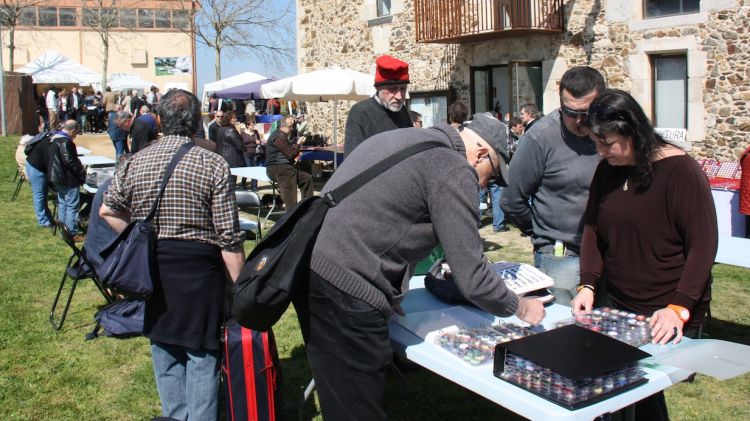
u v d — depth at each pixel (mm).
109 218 2725
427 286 2771
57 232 7688
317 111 15883
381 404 2041
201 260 2582
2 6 25797
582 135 2658
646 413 2262
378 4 13414
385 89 3732
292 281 1942
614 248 2334
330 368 2021
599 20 9617
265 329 2082
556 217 2869
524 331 2201
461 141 2047
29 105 18797
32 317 4684
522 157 2912
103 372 3770
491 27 10781
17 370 3775
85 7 27781
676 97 9078
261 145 13641
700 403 3268
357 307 1963
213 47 22094
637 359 1745
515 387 1818
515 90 10398
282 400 3203
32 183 7891
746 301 4871
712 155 8594
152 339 2600
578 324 2158
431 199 1938
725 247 3676
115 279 2461
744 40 8125
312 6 15156
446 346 2119
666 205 2182
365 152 2045
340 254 1959
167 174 2553
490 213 8977
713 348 1946
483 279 1947
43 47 36938
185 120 2699
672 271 2232
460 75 11766
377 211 1953
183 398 2713
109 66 37812
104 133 21984
